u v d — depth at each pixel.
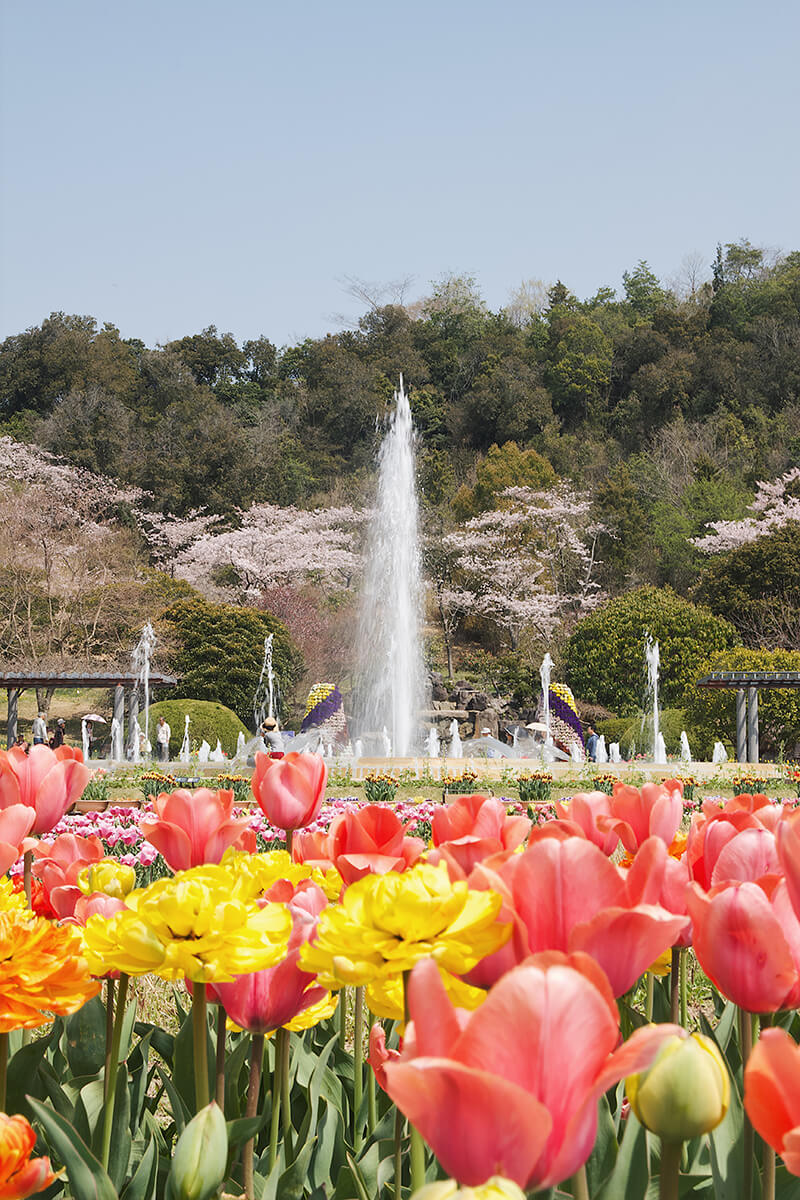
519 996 0.67
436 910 0.99
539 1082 0.68
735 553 33.25
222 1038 1.51
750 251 67.69
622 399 58.81
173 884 1.22
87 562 34.22
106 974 1.52
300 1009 1.42
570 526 42.47
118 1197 1.42
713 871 1.35
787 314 57.25
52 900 1.70
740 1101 1.29
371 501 49.38
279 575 40.06
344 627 37.62
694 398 54.84
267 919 1.25
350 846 1.50
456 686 34.69
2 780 1.86
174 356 59.19
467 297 71.38
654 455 48.38
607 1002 0.69
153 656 30.72
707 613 30.66
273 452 50.31
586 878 0.94
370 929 1.02
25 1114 1.54
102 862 1.68
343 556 40.66
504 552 41.00
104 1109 1.51
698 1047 0.88
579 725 27.88
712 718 24.36
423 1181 1.24
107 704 33.03
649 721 25.69
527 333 69.19
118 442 48.69
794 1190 1.25
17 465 38.53
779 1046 0.72
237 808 9.16
